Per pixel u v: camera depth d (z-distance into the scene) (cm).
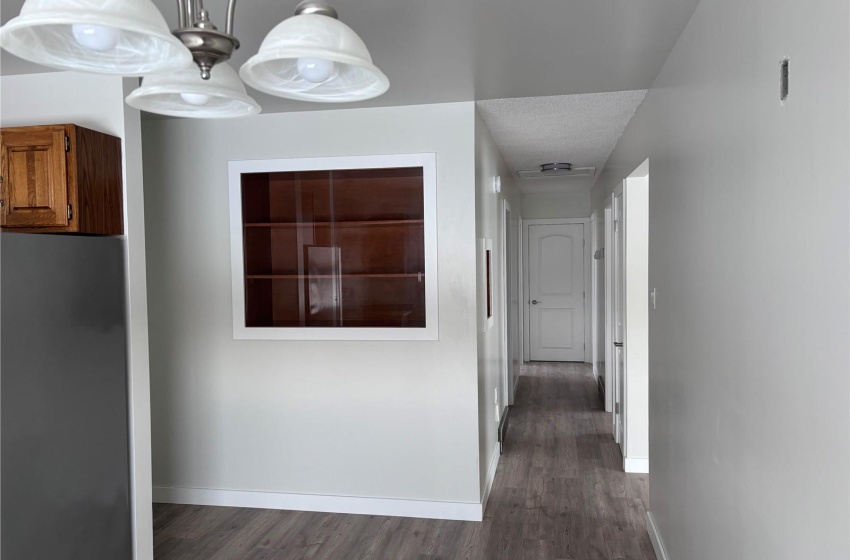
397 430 359
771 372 147
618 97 337
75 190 234
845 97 109
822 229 119
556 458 459
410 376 356
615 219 500
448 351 352
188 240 374
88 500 235
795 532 134
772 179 145
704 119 206
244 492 376
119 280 256
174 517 362
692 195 224
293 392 369
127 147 263
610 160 524
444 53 261
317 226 363
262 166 363
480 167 376
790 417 136
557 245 848
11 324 202
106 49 108
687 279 234
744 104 165
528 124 404
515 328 700
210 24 126
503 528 340
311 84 137
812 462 125
